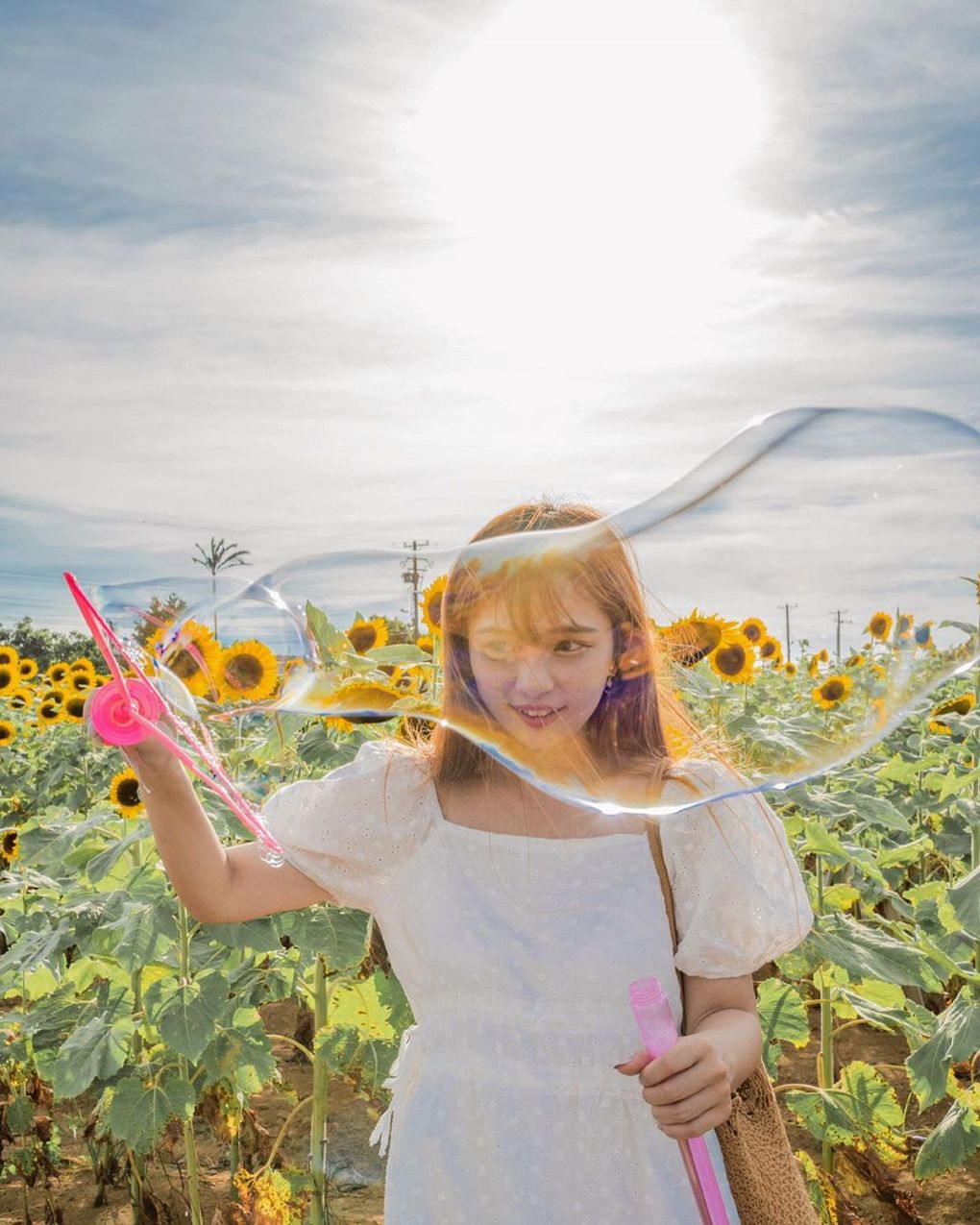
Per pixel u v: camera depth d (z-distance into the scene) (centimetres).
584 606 163
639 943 177
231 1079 328
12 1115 385
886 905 552
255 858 193
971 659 152
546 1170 172
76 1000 361
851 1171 346
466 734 171
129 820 351
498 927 180
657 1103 152
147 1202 376
